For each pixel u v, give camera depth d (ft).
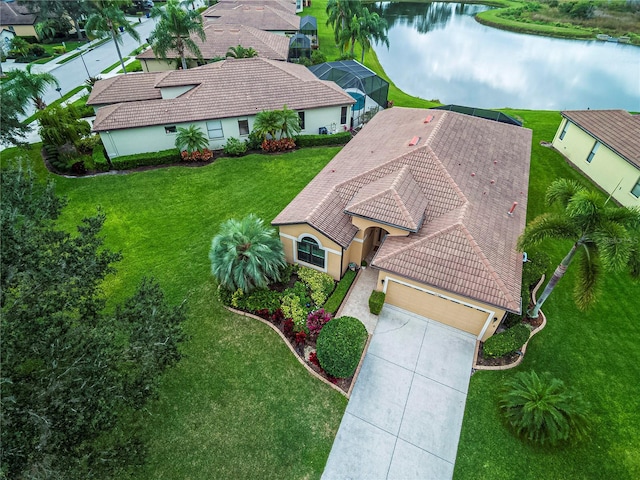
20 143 94.94
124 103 98.27
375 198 60.54
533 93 175.83
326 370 50.80
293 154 103.96
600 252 42.86
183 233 77.36
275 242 61.82
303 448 45.70
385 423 48.01
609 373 53.88
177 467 43.88
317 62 167.73
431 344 56.95
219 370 53.06
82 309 42.11
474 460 44.93
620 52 233.96
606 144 87.92
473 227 57.47
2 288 33.73
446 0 359.05
